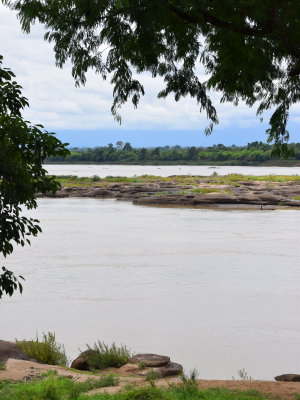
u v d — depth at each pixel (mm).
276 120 9359
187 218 54625
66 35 8695
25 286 22234
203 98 9445
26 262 28047
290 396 8406
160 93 9484
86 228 44781
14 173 7348
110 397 8250
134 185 94062
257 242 36531
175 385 9094
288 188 83312
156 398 7855
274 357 13586
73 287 22047
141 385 9859
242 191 81438
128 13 7957
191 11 7492
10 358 12164
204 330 16016
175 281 23406
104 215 57250
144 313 18000
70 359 13188
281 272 25578
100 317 17516
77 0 7910
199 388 8969
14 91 7484
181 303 19469
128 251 32188
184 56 9242
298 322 16969
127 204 74875
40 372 10742
